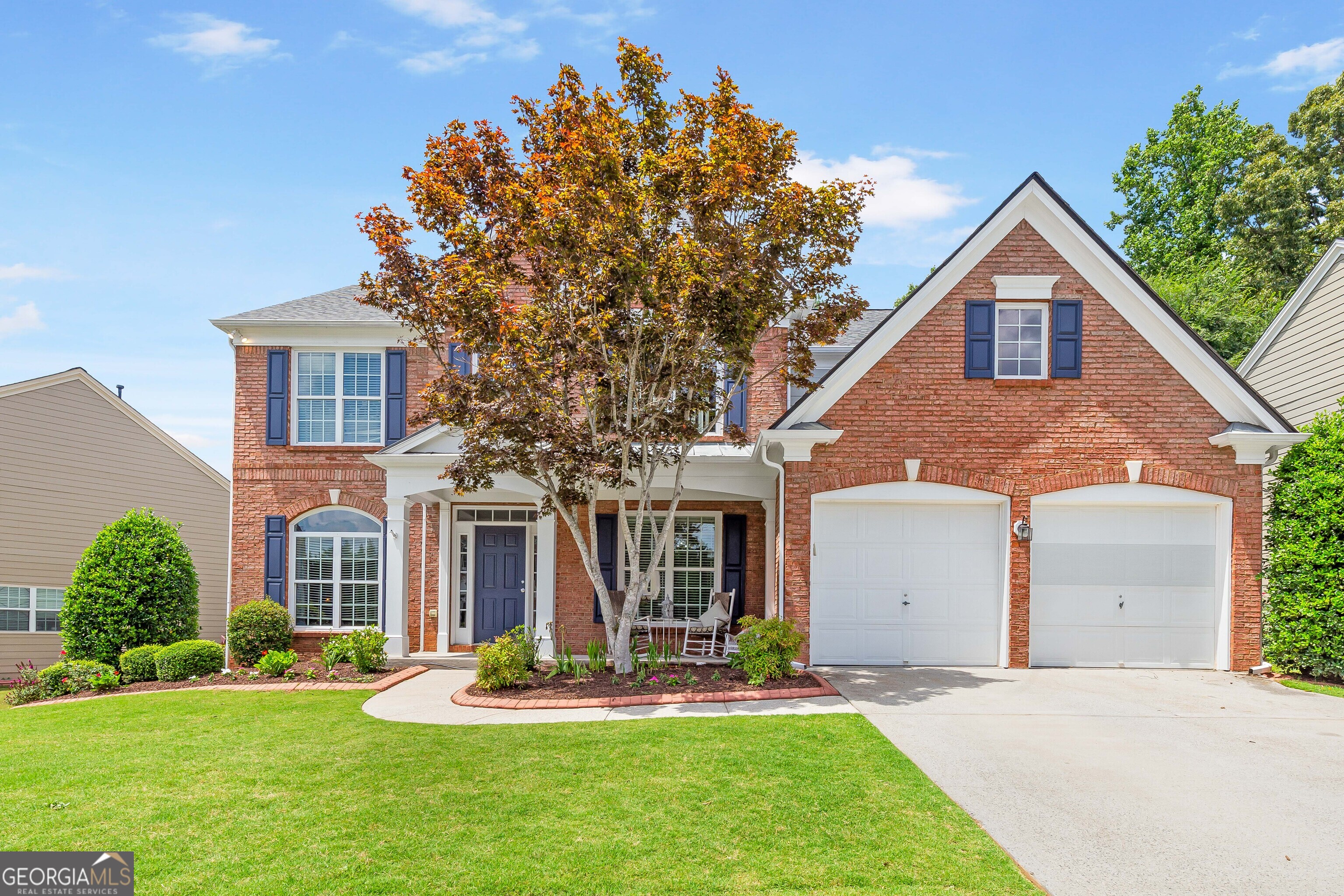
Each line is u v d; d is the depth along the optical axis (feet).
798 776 24.49
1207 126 120.67
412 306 40.55
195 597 52.70
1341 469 38.99
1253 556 41.73
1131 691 36.88
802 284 40.55
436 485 49.65
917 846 19.58
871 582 43.32
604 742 28.35
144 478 68.95
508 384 38.40
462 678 45.52
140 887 17.58
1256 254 105.60
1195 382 42.37
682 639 52.70
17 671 58.03
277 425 54.70
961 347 42.93
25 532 60.70
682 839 19.97
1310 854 19.62
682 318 35.86
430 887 17.53
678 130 38.78
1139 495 42.37
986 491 42.65
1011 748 27.76
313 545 54.65
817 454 42.68
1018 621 42.16
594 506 41.88
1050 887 17.85
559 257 36.37
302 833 20.49
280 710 35.86
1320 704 34.53
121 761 27.09
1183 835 20.63
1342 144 99.86
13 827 21.02
